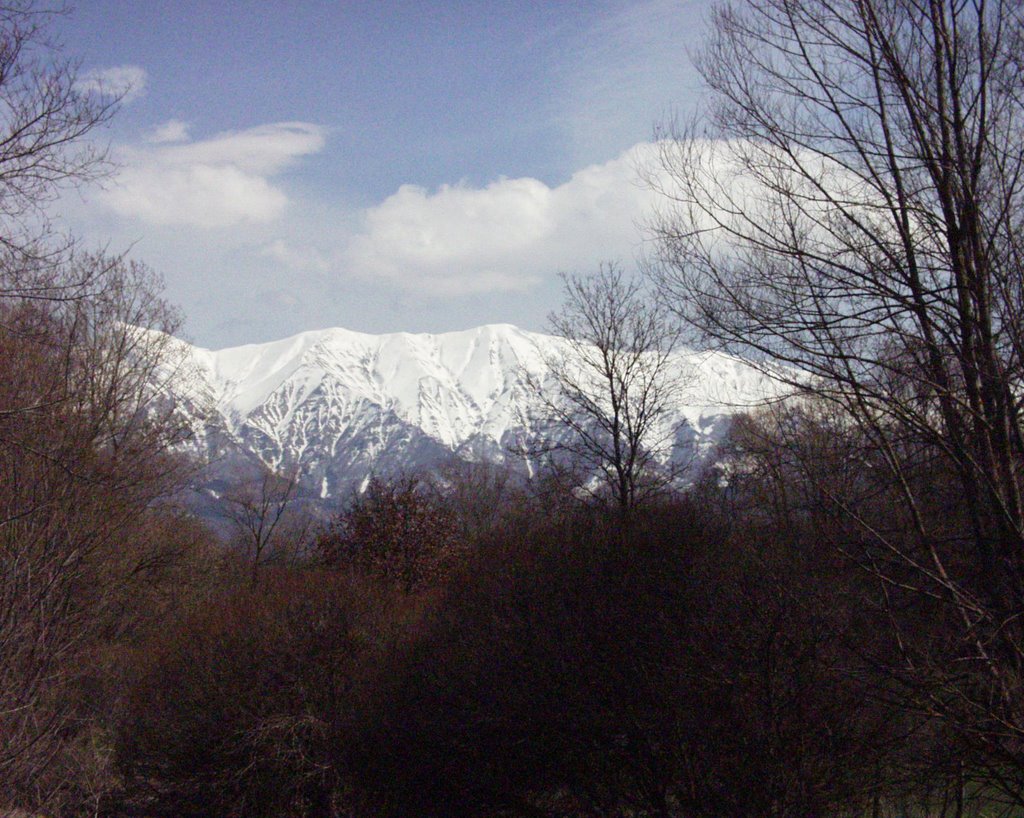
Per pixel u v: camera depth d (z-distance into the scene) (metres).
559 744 15.59
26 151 8.98
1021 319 8.48
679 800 13.91
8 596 12.53
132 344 24.70
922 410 9.06
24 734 12.20
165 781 19.55
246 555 42.03
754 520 13.09
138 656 21.14
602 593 15.12
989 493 8.50
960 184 8.88
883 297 8.97
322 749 18.77
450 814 17.64
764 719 11.95
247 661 19.36
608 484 21.44
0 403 13.52
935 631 9.37
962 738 8.63
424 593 22.81
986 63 8.80
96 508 16.53
